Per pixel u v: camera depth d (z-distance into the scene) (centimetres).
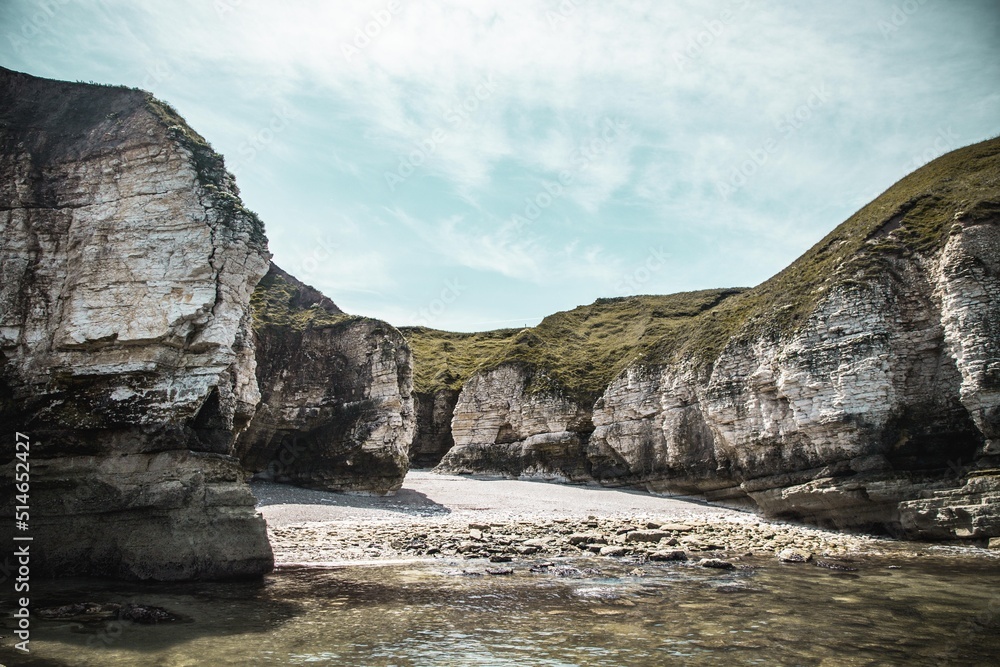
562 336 7100
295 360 4203
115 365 1747
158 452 1703
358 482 3866
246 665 1004
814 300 3462
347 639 1162
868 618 1345
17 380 1750
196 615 1292
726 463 3916
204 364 1798
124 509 1650
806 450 3256
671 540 2470
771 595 1570
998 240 2881
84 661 991
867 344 3062
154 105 1941
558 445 5619
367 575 1789
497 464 5988
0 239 1783
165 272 1791
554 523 2920
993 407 2600
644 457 4747
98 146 1892
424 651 1101
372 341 4184
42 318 1786
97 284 1783
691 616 1359
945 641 1175
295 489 3769
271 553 1748
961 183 3497
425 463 7150
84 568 1622
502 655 1084
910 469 2853
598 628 1261
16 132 1883
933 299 3044
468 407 6469
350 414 4081
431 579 1744
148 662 1001
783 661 1062
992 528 2419
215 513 1681
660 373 4853
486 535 2566
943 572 1912
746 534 2759
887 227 3528
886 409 2959
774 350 3506
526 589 1630
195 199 1847
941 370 2955
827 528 3097
